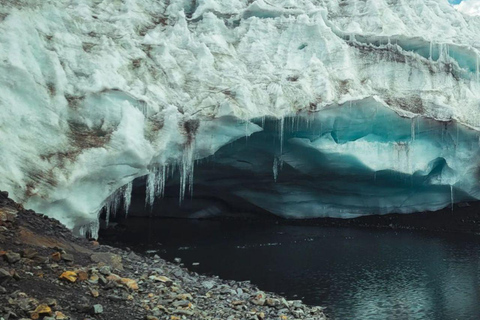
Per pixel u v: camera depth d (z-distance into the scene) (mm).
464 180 26734
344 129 23625
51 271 9680
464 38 28938
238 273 16812
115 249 13797
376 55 26578
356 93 24016
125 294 9852
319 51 25531
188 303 10469
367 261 19500
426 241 24156
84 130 16422
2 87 14500
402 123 24109
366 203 28828
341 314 13008
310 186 27453
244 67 24016
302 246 22312
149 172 17594
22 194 13359
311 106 22406
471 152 25781
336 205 29000
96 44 19672
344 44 26078
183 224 27625
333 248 22016
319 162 24750
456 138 25344
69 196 14906
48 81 16156
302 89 22859
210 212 30094
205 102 20578
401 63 26609
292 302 13359
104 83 17484
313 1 28922
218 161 23672
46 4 18125
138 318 9000
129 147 16359
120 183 16750
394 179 26531
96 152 15742
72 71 17781
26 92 14984
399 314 13180
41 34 17500
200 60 22578
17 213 11922
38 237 11258
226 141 20766
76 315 8289
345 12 28797
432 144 25562
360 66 26188
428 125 24516
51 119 15289
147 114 18562
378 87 25625
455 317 13008
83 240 13055
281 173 25719
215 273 16609
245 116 20609
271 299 12734
